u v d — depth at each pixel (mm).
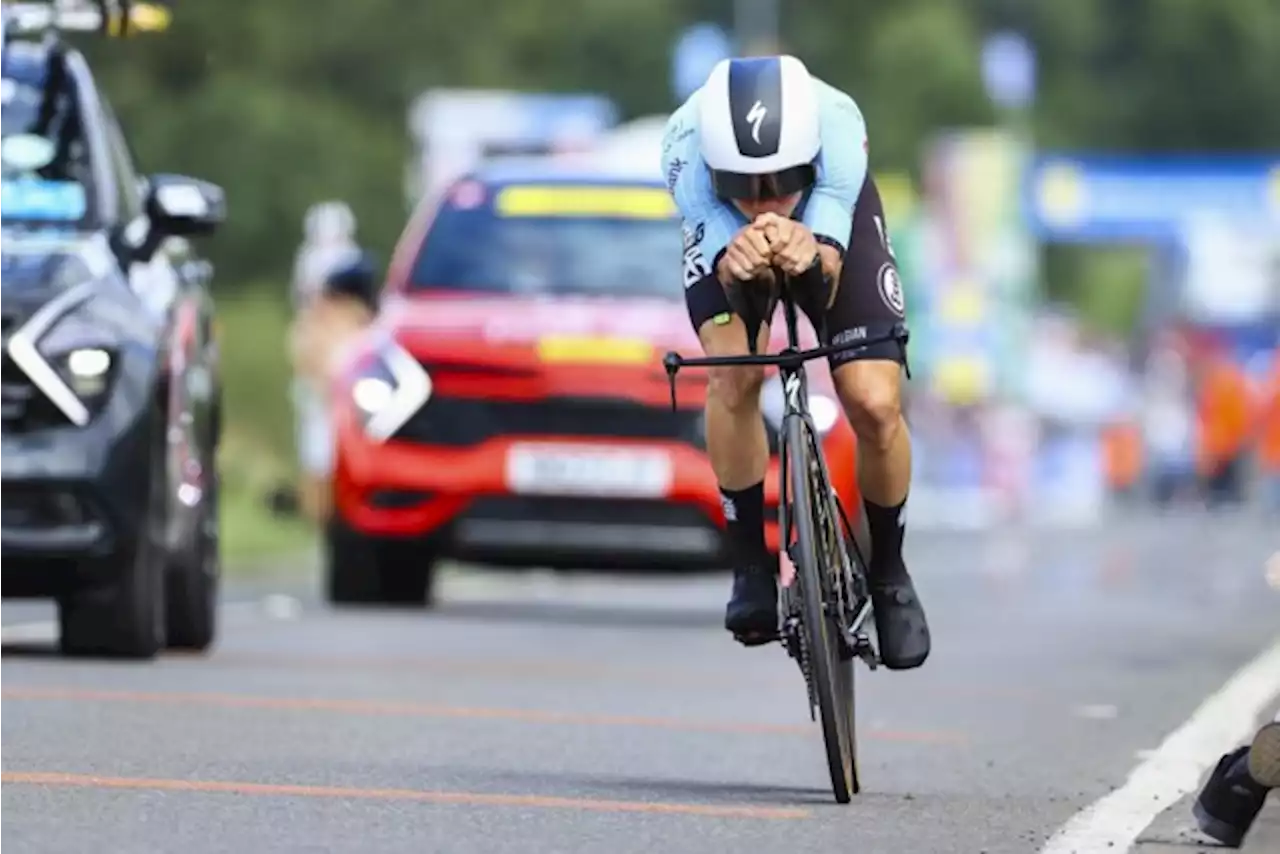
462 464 43281
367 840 19578
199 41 116312
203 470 35344
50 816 20078
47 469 31656
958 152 155250
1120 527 104750
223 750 24344
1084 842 20594
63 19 34500
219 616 43094
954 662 37281
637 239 45688
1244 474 144375
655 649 38906
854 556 24109
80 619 32812
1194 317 148625
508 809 21375
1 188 33812
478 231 45875
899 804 22594
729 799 22547
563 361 43000
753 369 23375
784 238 22469
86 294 32406
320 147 121625
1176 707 31375
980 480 149125
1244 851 20453
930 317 151875
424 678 32594
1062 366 160125
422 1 142625
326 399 69812
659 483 42906
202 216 34000
